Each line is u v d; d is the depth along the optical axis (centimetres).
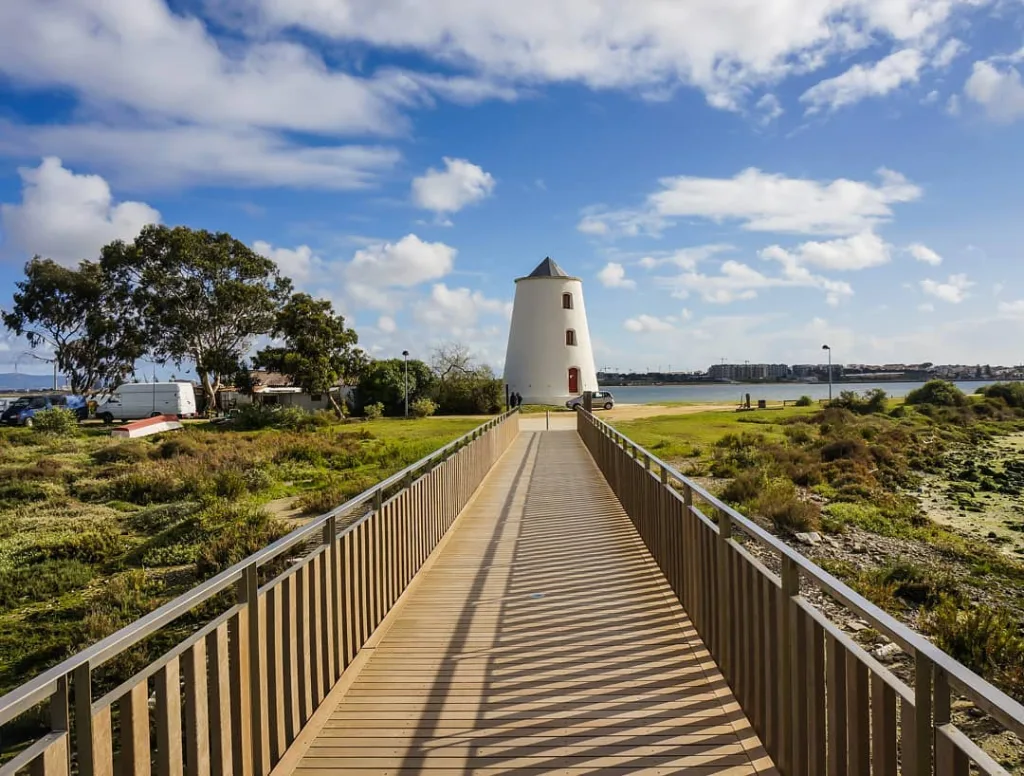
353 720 400
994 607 856
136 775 238
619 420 3634
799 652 302
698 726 383
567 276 4997
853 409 4288
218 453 2288
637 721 390
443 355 4838
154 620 243
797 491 1641
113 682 686
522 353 5009
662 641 510
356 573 499
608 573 700
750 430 3120
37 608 942
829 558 1034
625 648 499
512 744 369
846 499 1550
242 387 5322
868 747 248
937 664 194
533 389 4944
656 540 716
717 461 1959
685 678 444
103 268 5406
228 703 305
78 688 211
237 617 317
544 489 1288
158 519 1402
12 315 5456
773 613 340
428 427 3475
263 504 1557
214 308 5347
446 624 561
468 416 4422
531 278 4969
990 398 4775
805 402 5103
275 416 3634
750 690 378
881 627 223
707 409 4659
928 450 2630
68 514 1518
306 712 391
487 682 448
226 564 1009
